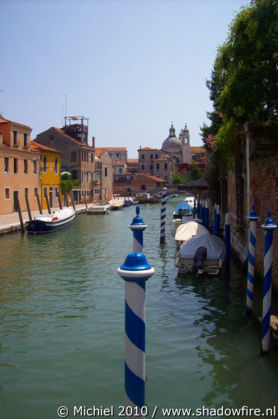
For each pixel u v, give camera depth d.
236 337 8.16
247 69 10.77
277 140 11.46
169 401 5.86
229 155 14.38
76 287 12.45
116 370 6.86
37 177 39.91
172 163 113.25
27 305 10.60
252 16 10.46
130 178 99.81
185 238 19.03
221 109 11.71
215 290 11.81
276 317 7.93
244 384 6.30
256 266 11.95
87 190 56.78
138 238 5.02
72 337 8.36
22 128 36.34
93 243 22.20
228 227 13.73
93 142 59.50
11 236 24.84
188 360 7.14
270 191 10.50
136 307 2.82
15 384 6.43
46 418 5.52
